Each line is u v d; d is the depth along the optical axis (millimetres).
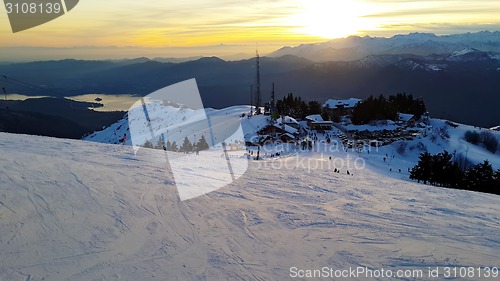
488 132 73688
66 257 6941
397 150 53688
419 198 14234
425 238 9000
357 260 7578
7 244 7234
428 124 79812
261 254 7680
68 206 9445
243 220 9664
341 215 10750
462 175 30141
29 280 6094
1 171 12242
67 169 13359
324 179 17516
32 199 9688
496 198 15164
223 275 6707
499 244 8758
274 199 12172
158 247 7660
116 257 7094
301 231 9133
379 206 12266
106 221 8750
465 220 10906
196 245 7891
